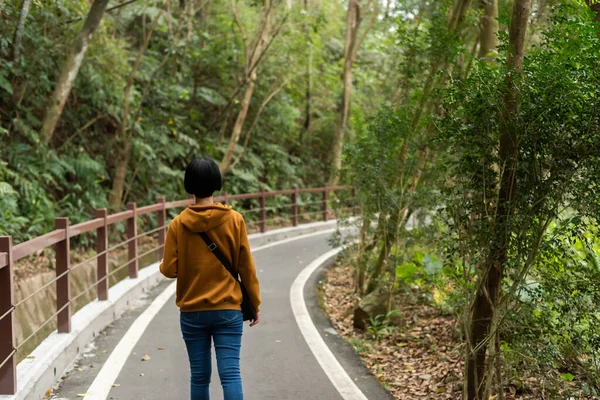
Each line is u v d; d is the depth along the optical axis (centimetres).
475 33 903
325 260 1233
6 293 395
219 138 1847
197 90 1861
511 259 357
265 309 795
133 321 702
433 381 534
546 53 342
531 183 346
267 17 1612
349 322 773
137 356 565
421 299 820
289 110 2039
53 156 1198
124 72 1464
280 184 2080
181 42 1756
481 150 359
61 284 552
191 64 1817
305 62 2073
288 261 1216
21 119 1180
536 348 385
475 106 350
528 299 399
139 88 1617
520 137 343
